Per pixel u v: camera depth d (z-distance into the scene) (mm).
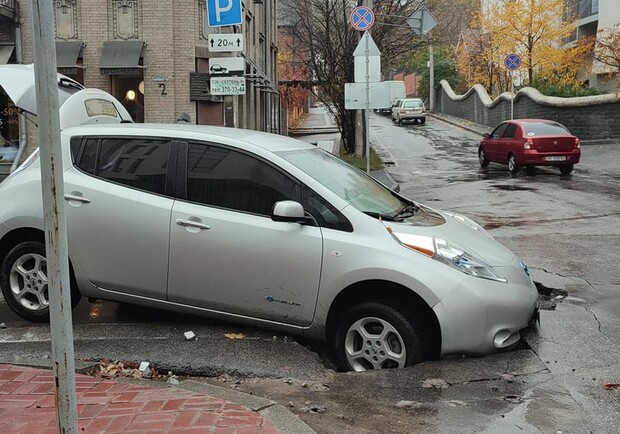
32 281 5695
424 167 21453
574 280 7008
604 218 10930
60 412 2641
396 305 4574
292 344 5078
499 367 4527
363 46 14742
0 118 15508
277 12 34594
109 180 5410
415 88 65188
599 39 28156
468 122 40344
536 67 31641
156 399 3973
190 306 5203
